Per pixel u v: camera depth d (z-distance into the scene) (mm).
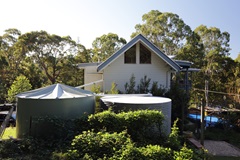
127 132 6086
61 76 28891
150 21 31797
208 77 30797
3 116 11836
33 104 6566
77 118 6348
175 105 10883
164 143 6059
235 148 9836
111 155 4930
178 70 13000
